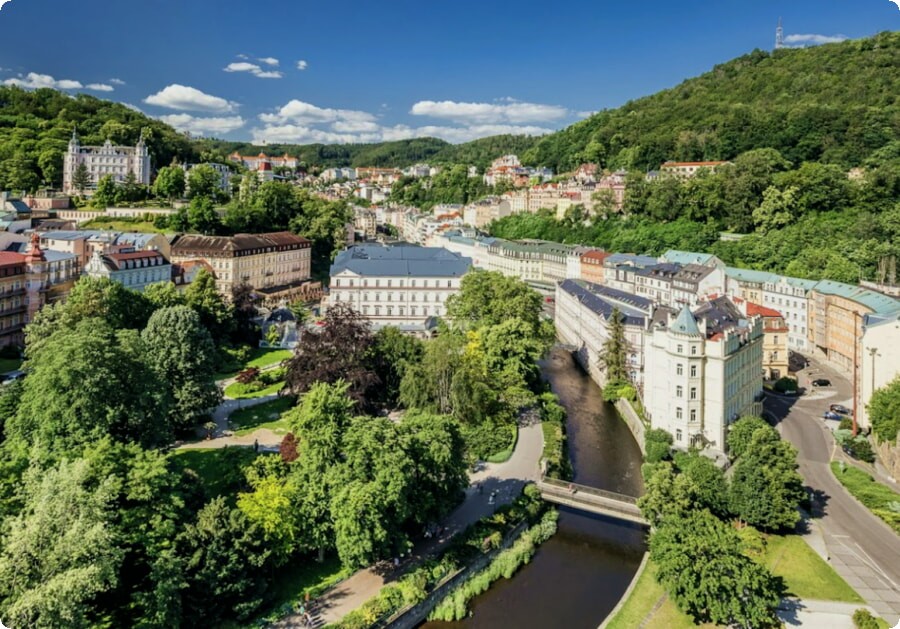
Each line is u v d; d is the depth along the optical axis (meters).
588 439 124.12
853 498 95.94
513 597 77.94
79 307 126.62
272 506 70.06
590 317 174.00
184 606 61.94
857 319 143.00
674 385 112.25
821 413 133.62
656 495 80.12
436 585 74.69
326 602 69.88
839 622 68.69
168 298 156.88
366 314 199.12
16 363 138.62
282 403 131.00
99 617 62.09
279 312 191.62
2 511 60.88
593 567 84.50
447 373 120.19
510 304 165.25
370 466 75.38
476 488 98.56
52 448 74.88
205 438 112.06
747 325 125.38
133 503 67.31
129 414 84.44
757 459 86.31
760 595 67.25
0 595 52.00
